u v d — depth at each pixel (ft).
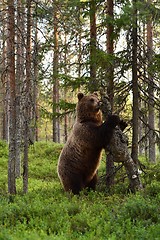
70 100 95.76
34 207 35.86
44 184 71.77
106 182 51.16
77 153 46.78
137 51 49.24
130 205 33.73
